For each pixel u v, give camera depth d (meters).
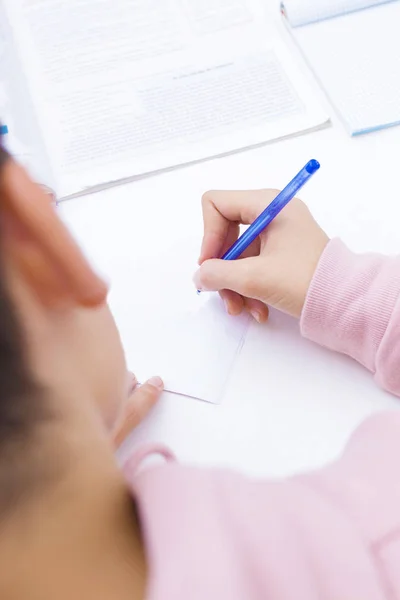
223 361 0.50
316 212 0.58
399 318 0.45
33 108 0.65
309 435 0.47
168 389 0.49
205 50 0.67
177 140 0.62
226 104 0.64
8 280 0.19
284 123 0.62
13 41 0.69
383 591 0.30
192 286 0.54
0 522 0.22
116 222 0.58
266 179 0.60
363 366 0.49
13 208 0.18
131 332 0.52
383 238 0.56
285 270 0.50
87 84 0.66
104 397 0.27
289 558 0.27
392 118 0.62
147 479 0.29
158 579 0.25
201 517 0.27
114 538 0.25
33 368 0.19
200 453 0.46
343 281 0.47
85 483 0.23
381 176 0.59
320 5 0.68
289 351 0.50
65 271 0.19
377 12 0.68
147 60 0.67
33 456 0.21
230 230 0.56
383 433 0.39
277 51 0.67
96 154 0.61
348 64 0.65
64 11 0.71
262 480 0.33
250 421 0.47
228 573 0.25
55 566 0.23
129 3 0.71
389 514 0.33
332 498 0.34
